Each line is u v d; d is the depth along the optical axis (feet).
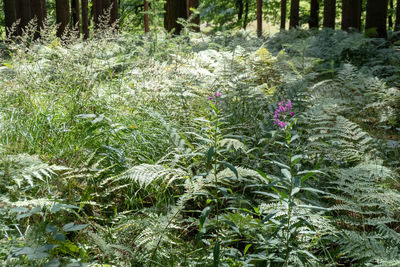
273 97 16.12
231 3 97.66
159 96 15.34
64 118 13.85
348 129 11.80
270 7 94.94
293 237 7.81
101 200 9.99
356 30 46.06
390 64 28.12
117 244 7.81
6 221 8.36
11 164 9.07
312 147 13.05
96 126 12.33
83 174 9.58
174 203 10.39
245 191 11.06
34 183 9.93
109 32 18.72
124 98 15.74
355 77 21.12
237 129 13.74
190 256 8.12
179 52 21.07
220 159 11.69
